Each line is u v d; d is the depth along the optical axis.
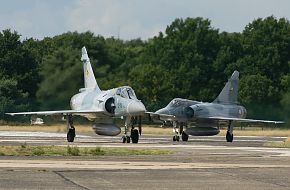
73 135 110.38
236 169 55.84
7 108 188.62
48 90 159.62
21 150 74.25
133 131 107.12
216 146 97.31
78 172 52.00
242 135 177.25
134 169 54.91
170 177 49.38
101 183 45.50
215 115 129.38
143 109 103.56
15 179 47.09
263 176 50.62
